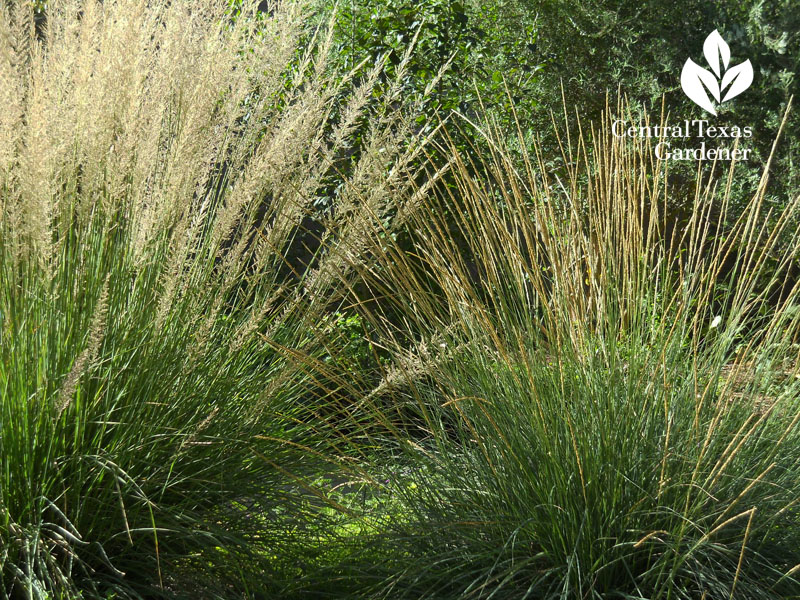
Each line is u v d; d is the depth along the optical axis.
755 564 2.41
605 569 2.36
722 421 2.51
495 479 2.59
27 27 2.63
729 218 6.05
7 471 2.35
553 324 2.54
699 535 2.38
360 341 4.18
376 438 3.03
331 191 4.76
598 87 6.97
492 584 2.44
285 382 2.87
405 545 2.64
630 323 2.70
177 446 2.67
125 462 2.53
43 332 2.49
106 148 2.63
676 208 6.16
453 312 2.72
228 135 3.04
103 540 2.48
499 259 2.83
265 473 2.85
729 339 2.75
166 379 2.71
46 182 2.32
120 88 2.64
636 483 2.44
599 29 6.88
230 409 2.89
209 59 2.93
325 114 3.04
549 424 2.46
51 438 2.39
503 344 2.64
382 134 2.92
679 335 2.69
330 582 2.63
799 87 6.07
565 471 2.43
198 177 2.87
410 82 5.15
